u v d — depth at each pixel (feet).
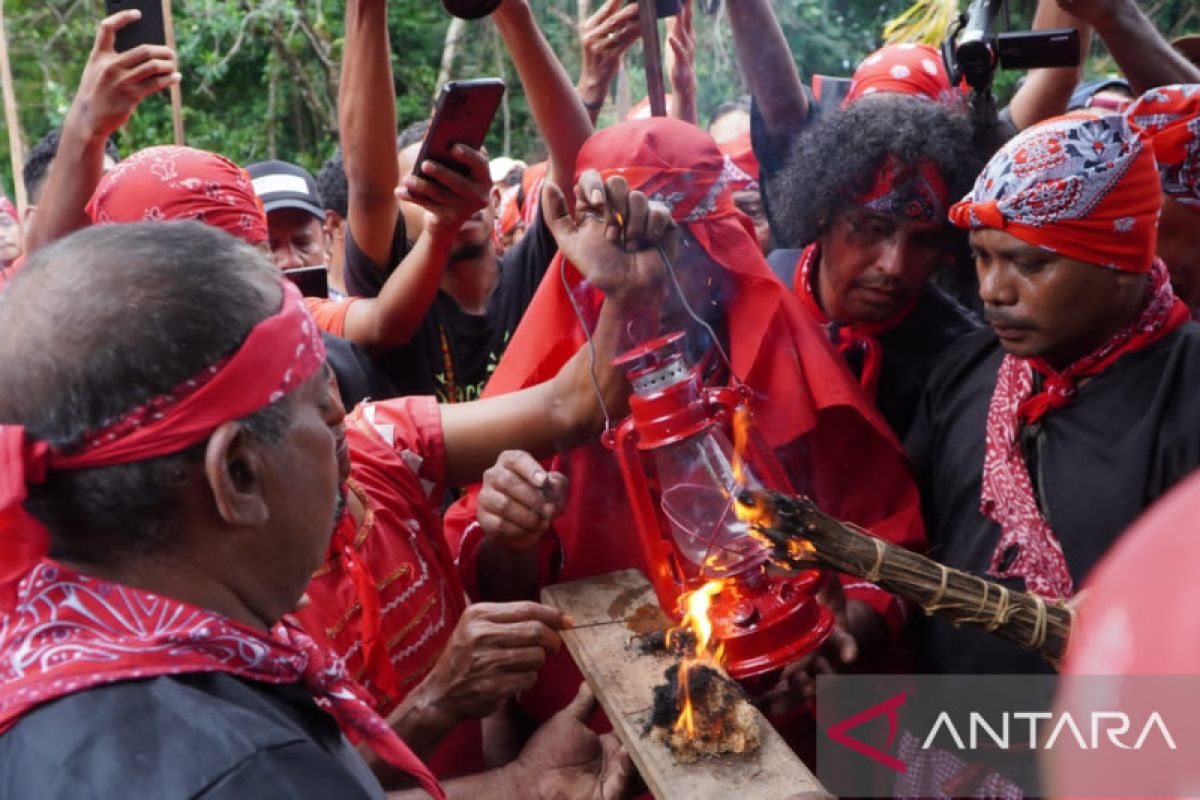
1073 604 3.82
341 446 4.15
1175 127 4.88
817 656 4.79
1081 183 4.19
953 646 4.95
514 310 7.97
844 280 5.48
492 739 5.24
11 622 2.62
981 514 4.95
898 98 5.43
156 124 25.79
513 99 22.59
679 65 7.66
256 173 8.91
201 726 2.45
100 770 2.37
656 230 4.38
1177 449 4.36
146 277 2.55
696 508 4.24
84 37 26.17
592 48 7.74
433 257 6.43
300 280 7.29
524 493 4.69
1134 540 1.02
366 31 6.63
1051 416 4.71
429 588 4.79
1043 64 5.61
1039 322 4.41
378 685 4.42
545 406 4.94
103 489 2.57
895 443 5.25
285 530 2.81
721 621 4.18
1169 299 4.56
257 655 2.71
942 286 6.08
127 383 2.51
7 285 2.65
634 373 4.20
